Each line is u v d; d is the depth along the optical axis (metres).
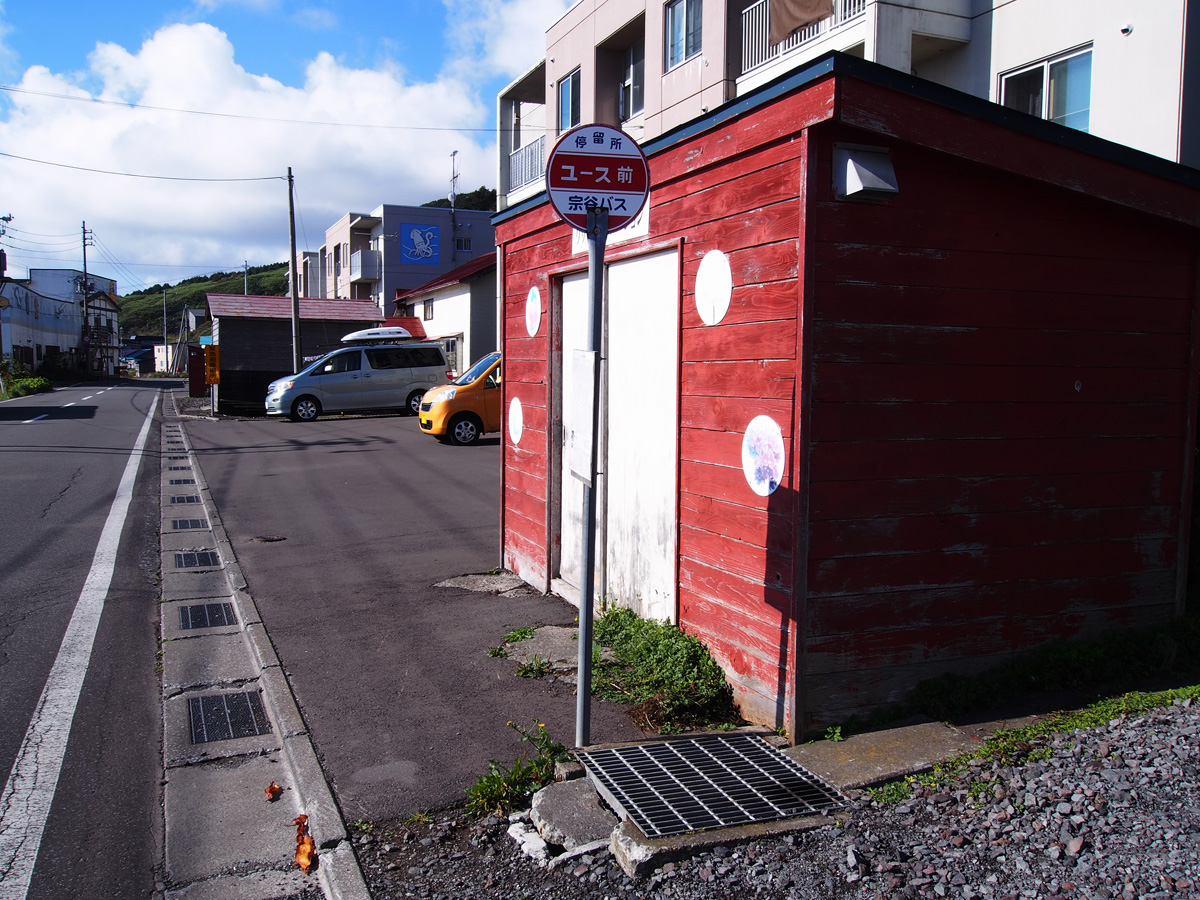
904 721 4.27
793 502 4.03
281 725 4.48
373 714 4.60
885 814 3.43
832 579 4.12
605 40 20.16
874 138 4.00
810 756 3.91
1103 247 4.73
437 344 25.16
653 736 4.30
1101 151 4.46
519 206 7.12
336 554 8.41
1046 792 3.42
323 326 31.28
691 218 4.80
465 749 4.20
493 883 3.12
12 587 7.25
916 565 4.31
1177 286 4.98
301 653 5.57
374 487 12.45
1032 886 2.86
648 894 3.00
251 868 3.34
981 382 4.41
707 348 4.68
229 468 14.37
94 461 15.13
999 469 4.50
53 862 3.38
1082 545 4.79
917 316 4.22
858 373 4.11
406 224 44.81
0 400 33.84
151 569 7.99
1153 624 5.06
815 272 3.96
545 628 5.95
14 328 52.50
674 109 17.48
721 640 4.66
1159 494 5.02
